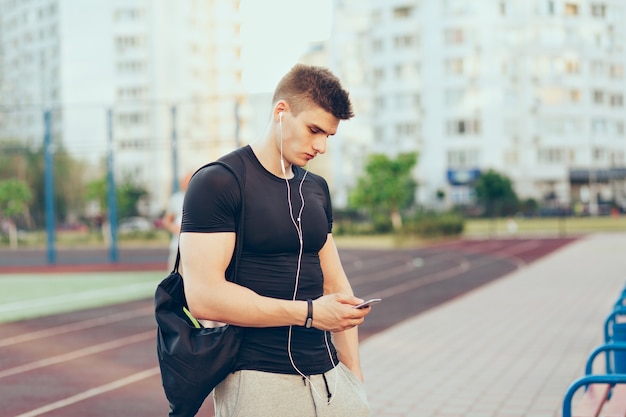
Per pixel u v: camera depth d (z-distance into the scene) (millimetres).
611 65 72812
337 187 72562
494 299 14711
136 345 10445
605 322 6062
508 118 69250
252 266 2697
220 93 78875
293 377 2697
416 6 70750
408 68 71125
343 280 3070
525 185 69312
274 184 2732
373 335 10680
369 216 51125
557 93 70062
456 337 10312
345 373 2928
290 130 2672
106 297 16984
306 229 2750
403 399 6922
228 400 2713
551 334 10438
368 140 72875
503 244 37344
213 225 2633
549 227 50625
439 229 42625
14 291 18844
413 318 12297
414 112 70750
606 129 72562
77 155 62531
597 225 51062
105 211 55125
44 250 43156
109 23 78938
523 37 69312
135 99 78438
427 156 70375
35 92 83188
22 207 50250
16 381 8180
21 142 61500
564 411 3504
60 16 80188
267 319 2607
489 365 8398
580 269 21516
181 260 2711
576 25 70562
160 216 60688
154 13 78125
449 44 69312
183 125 78000
